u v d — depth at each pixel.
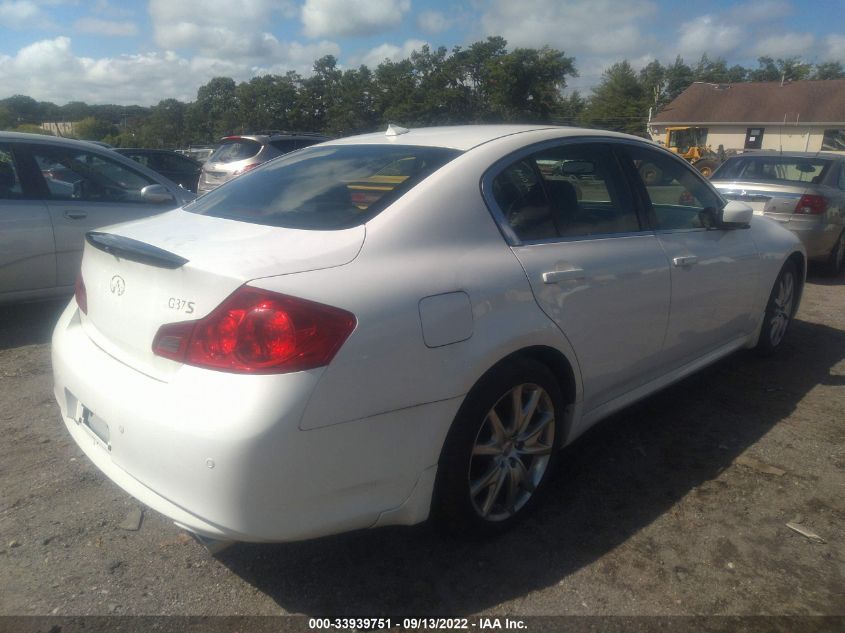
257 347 2.18
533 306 2.84
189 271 2.31
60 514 3.09
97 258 2.81
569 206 3.26
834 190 8.42
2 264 5.45
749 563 2.81
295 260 2.37
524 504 3.01
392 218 2.63
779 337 5.16
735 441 3.87
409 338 2.41
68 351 2.85
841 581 2.71
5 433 3.85
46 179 5.75
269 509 2.19
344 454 2.29
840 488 3.38
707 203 4.25
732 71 90.19
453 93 54.12
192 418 2.18
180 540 2.93
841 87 51.84
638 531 3.02
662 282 3.54
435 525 2.78
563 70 52.88
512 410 2.86
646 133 59.78
